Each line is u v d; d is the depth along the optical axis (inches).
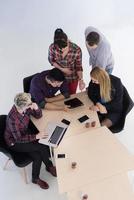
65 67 159.9
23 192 151.6
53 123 139.6
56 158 125.5
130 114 180.5
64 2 251.9
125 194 113.0
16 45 228.5
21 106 123.0
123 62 209.2
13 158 137.7
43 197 149.3
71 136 133.6
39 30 238.1
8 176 157.6
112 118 148.3
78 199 112.2
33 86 146.8
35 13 249.6
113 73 202.2
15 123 130.1
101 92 140.9
